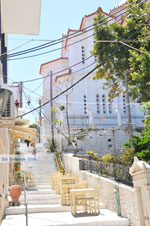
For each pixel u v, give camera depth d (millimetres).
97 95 28422
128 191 9180
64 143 21797
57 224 8664
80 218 9523
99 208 10953
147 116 10867
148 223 7461
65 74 28547
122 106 25844
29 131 13273
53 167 18719
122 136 21656
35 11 9766
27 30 11203
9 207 11016
